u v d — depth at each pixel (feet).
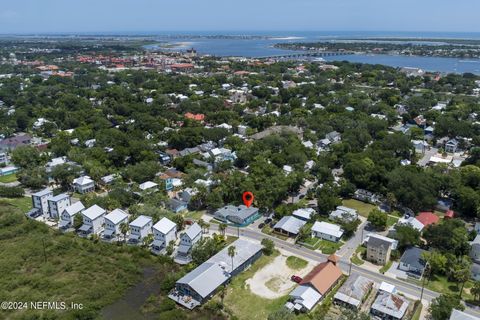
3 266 334.85
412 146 590.55
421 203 428.15
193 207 453.58
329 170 499.92
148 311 287.69
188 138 638.53
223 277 312.09
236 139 645.92
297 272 331.77
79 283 318.24
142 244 376.27
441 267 319.06
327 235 381.81
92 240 382.63
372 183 475.72
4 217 419.95
